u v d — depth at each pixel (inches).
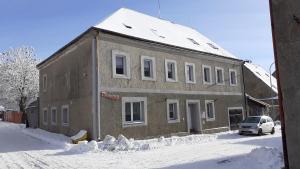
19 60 1765.5
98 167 416.8
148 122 783.7
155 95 813.9
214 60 1049.5
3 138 859.4
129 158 489.1
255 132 880.9
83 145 598.5
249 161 368.8
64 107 869.8
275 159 347.3
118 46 746.2
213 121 1000.2
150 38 846.5
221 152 525.3
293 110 274.7
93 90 693.9
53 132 963.3
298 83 272.5
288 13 281.0
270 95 1485.0
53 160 486.3
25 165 448.8
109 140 628.1
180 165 404.8
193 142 715.4
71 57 832.3
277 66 288.2
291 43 278.1
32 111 1236.5
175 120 860.6
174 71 884.6
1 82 1750.7
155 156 501.7
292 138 274.4
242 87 1175.0
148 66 821.9
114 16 874.8
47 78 1046.4
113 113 712.4
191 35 1173.1
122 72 757.9
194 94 938.1
